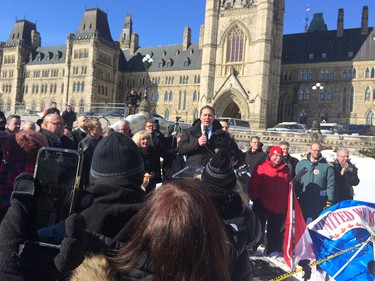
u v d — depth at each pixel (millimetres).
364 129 53656
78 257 2543
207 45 73312
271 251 9109
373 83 75875
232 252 3529
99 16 96812
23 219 2781
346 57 79562
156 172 8859
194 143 7512
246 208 4504
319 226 7043
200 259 2348
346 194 11023
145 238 2480
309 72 82625
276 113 72375
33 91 100625
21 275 2670
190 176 6281
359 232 6609
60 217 2926
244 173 9086
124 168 3617
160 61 99625
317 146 10273
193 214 2404
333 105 79375
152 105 98188
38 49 104875
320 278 6734
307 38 87625
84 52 91500
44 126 8008
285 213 9297
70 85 92438
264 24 67750
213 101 72375
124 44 112312
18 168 4246
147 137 8617
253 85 68812
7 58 103875
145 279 2535
